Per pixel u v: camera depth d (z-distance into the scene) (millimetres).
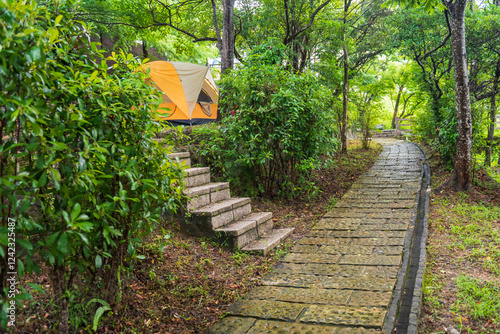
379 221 6078
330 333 2846
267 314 3223
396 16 12031
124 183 2809
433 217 6480
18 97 1822
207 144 6809
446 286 3873
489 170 10492
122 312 3076
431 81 12070
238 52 13219
